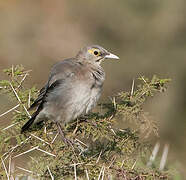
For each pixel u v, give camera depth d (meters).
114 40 29.70
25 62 27.44
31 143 9.27
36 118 10.24
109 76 28.03
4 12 29.17
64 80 11.11
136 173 8.99
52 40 28.92
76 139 9.39
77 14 30.25
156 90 9.95
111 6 29.91
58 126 10.59
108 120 9.60
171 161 13.20
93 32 29.94
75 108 11.11
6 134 9.10
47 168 8.47
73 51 28.91
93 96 11.27
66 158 8.73
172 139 25.47
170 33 29.06
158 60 28.77
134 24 29.45
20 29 28.61
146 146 9.51
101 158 9.12
